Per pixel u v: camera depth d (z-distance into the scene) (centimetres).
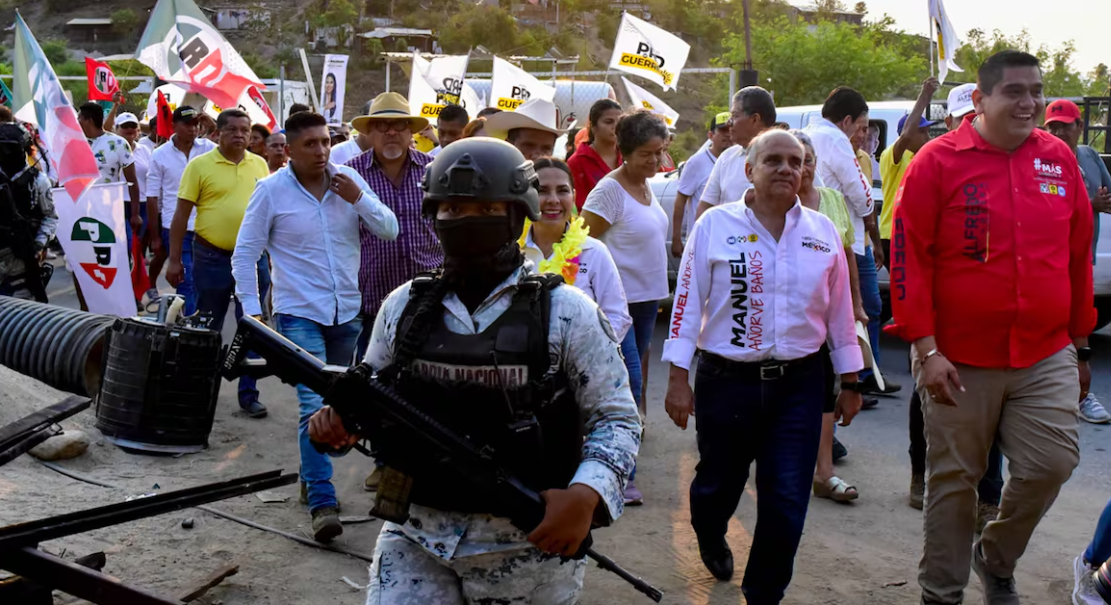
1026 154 378
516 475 233
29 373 646
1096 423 702
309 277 500
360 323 529
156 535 453
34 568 307
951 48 760
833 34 4225
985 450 386
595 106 624
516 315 234
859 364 396
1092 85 3956
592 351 237
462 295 238
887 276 934
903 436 667
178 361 553
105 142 975
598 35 8194
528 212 236
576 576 249
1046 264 373
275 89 2319
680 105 5925
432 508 239
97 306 779
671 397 403
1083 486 580
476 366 231
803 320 384
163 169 882
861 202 646
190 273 847
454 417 233
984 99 376
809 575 451
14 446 314
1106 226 828
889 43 4578
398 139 543
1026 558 475
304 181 502
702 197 616
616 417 238
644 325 574
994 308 373
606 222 552
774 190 383
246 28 7912
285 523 485
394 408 232
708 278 396
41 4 8488
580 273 470
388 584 244
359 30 7738
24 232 719
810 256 387
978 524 501
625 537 491
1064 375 375
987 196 375
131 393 551
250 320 244
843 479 581
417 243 555
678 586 437
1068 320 378
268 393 725
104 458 539
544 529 224
